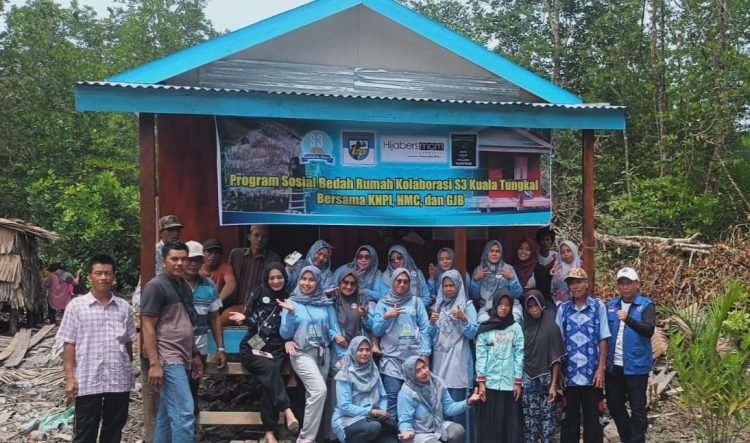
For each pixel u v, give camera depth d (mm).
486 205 7129
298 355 6008
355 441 5711
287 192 6668
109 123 23109
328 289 6566
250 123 6586
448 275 6336
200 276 6094
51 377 9070
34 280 13477
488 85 7922
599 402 6168
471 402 6008
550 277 7211
